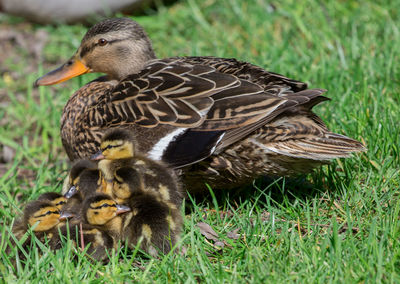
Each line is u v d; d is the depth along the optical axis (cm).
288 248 779
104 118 962
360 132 1070
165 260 768
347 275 704
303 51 1441
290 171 931
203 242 841
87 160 921
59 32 1769
